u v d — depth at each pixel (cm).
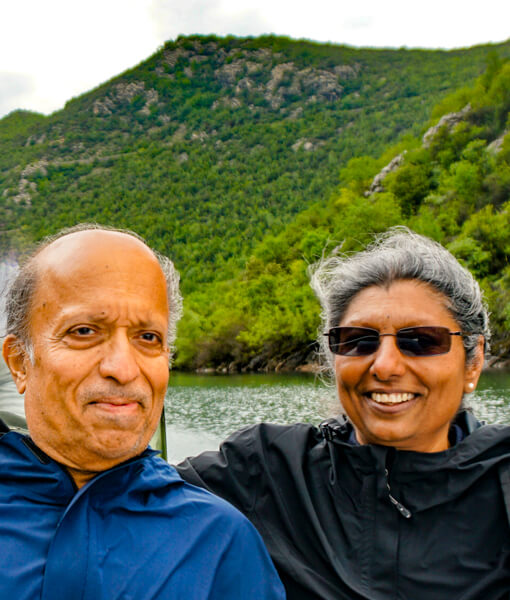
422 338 171
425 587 160
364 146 18575
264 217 15925
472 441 168
